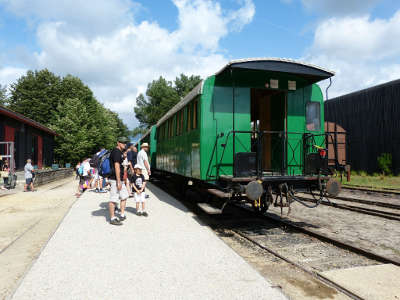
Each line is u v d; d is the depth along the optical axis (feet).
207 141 22.02
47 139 106.93
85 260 13.52
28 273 12.05
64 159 132.67
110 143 158.71
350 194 38.70
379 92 71.00
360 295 10.44
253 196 18.56
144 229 19.20
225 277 11.67
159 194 37.91
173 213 24.54
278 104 24.72
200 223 20.95
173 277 11.66
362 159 75.41
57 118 133.28
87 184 44.14
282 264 14.23
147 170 27.63
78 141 129.49
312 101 24.52
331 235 19.07
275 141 25.11
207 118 22.04
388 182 53.42
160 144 47.39
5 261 14.24
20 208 29.19
